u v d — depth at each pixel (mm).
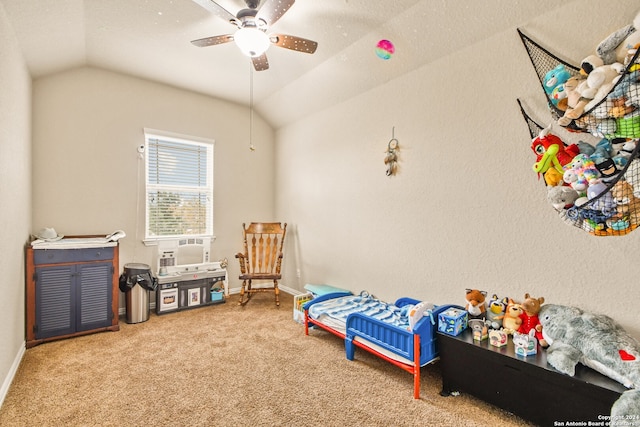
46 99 2797
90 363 2117
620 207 1263
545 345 1593
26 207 2445
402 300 2479
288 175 4047
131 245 3250
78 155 2957
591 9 1533
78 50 2613
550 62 1676
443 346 1786
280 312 3260
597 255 1569
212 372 2008
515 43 1828
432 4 1922
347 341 2215
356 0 1979
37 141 2750
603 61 1325
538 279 1773
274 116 4059
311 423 1523
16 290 2100
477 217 2045
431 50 2209
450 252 2205
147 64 2953
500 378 1555
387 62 2475
